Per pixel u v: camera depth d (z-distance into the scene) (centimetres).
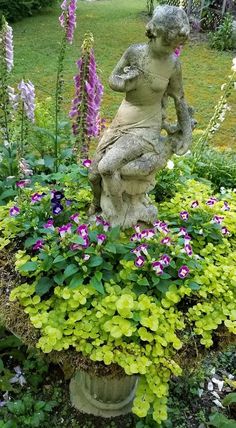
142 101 244
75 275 250
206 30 1123
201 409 313
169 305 249
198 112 732
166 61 232
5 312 253
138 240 268
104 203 279
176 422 303
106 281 255
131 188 269
